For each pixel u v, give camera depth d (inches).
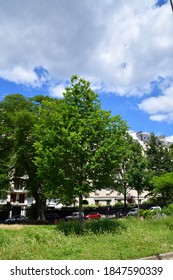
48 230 532.7
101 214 1932.8
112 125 696.4
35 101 1614.2
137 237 462.6
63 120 678.5
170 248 402.9
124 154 689.0
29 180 1481.3
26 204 2351.1
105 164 657.0
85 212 1903.3
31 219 1675.7
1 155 1460.4
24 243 413.4
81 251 389.4
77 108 680.4
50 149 638.5
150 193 1899.6
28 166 1440.7
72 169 663.8
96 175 667.4
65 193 658.2
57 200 1120.8
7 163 1409.9
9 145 1502.2
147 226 650.8
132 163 1508.4
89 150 658.8
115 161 646.5
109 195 2566.4
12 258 346.3
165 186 1190.9
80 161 661.3
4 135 1489.9
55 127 677.9
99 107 713.6
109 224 613.3
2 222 1727.4
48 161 642.8
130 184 1470.2
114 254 368.5
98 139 681.0
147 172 1520.7
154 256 355.9
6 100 1562.5
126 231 553.6
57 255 367.2
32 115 1366.9
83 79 713.0
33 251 373.4
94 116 689.0
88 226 597.3
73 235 528.1
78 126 669.3
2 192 1485.0
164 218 741.9
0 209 1953.7
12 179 1572.3
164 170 1868.8
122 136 710.5
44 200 1557.6
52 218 1739.7
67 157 651.5
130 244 424.8
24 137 1382.9
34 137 1344.7
